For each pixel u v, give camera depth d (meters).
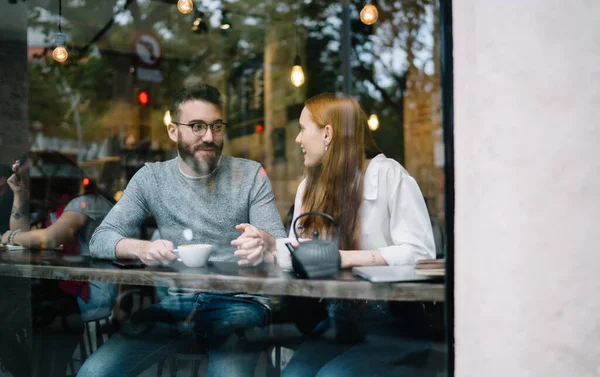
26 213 2.35
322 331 1.64
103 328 2.05
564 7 1.09
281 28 5.73
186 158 2.21
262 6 5.70
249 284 1.58
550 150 1.10
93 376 1.83
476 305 1.17
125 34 5.47
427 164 1.55
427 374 1.36
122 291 1.98
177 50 5.89
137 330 1.94
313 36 5.21
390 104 2.62
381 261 1.66
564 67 1.09
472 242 1.17
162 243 1.87
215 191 2.21
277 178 2.89
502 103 1.11
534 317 1.11
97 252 2.03
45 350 2.07
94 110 5.04
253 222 2.19
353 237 1.79
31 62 4.06
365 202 1.80
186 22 5.87
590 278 1.10
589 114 1.09
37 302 2.08
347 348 1.57
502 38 1.11
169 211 2.22
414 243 1.67
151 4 5.57
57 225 2.29
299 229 1.87
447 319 1.25
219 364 1.75
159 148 2.99
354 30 4.02
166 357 1.90
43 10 4.45
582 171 1.10
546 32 1.09
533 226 1.11
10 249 2.28
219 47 6.09
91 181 2.54
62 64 4.70
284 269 1.67
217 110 2.23
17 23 2.54
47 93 4.45
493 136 1.13
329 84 4.58
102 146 4.32
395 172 1.78
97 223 2.36
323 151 1.95
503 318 1.13
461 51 1.19
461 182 1.20
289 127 5.17
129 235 2.19
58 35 4.55
